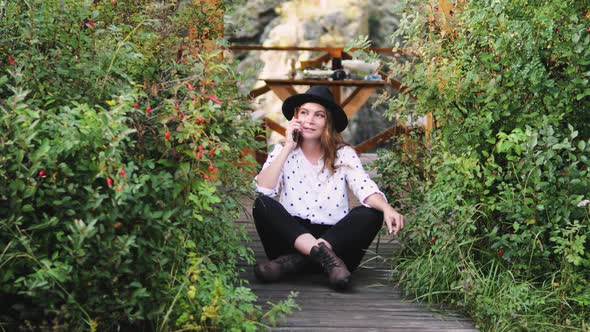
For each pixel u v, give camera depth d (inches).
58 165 103.9
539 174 132.0
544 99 136.2
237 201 137.6
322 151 158.4
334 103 154.6
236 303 124.5
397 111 165.3
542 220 135.1
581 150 133.3
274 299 138.3
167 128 113.5
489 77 142.7
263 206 151.2
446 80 147.0
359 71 310.7
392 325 125.1
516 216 134.2
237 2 220.1
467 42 145.6
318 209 155.9
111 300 105.0
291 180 157.2
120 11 180.2
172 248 111.9
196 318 109.3
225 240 134.7
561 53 136.8
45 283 96.8
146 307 109.2
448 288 138.7
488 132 139.1
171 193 116.5
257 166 133.0
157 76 135.9
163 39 170.2
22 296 110.3
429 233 144.9
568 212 131.4
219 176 129.9
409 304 137.9
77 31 122.7
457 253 141.5
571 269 129.6
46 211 108.8
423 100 149.4
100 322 105.9
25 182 101.9
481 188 139.6
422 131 173.6
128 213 108.0
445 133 147.0
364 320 127.3
